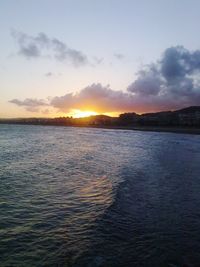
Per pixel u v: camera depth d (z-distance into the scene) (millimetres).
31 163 25453
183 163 26125
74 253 8133
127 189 15344
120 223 10336
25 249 8352
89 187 15945
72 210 11797
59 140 64125
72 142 57812
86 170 21906
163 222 10539
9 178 18250
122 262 7703
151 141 62562
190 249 8484
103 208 11984
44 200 13273
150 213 11492
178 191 15281
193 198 13977
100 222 10375
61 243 8742
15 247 8461
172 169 22438
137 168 22812
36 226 10047
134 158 30047
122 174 19938
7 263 7594
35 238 9070
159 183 17109
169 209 12078
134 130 157750
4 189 15219
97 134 103062
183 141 63562
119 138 75875
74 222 10422
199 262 7793
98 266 7480
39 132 112062
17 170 21438
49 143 53469
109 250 8328
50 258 7867
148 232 9594
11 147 42312
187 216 11266
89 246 8547
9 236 9195
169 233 9570
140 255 8070
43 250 8297
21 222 10414
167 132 131125
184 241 8992
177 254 8180
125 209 11898
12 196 13867
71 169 22375
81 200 13297
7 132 104062
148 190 15266
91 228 9844
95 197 13836
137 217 11000
